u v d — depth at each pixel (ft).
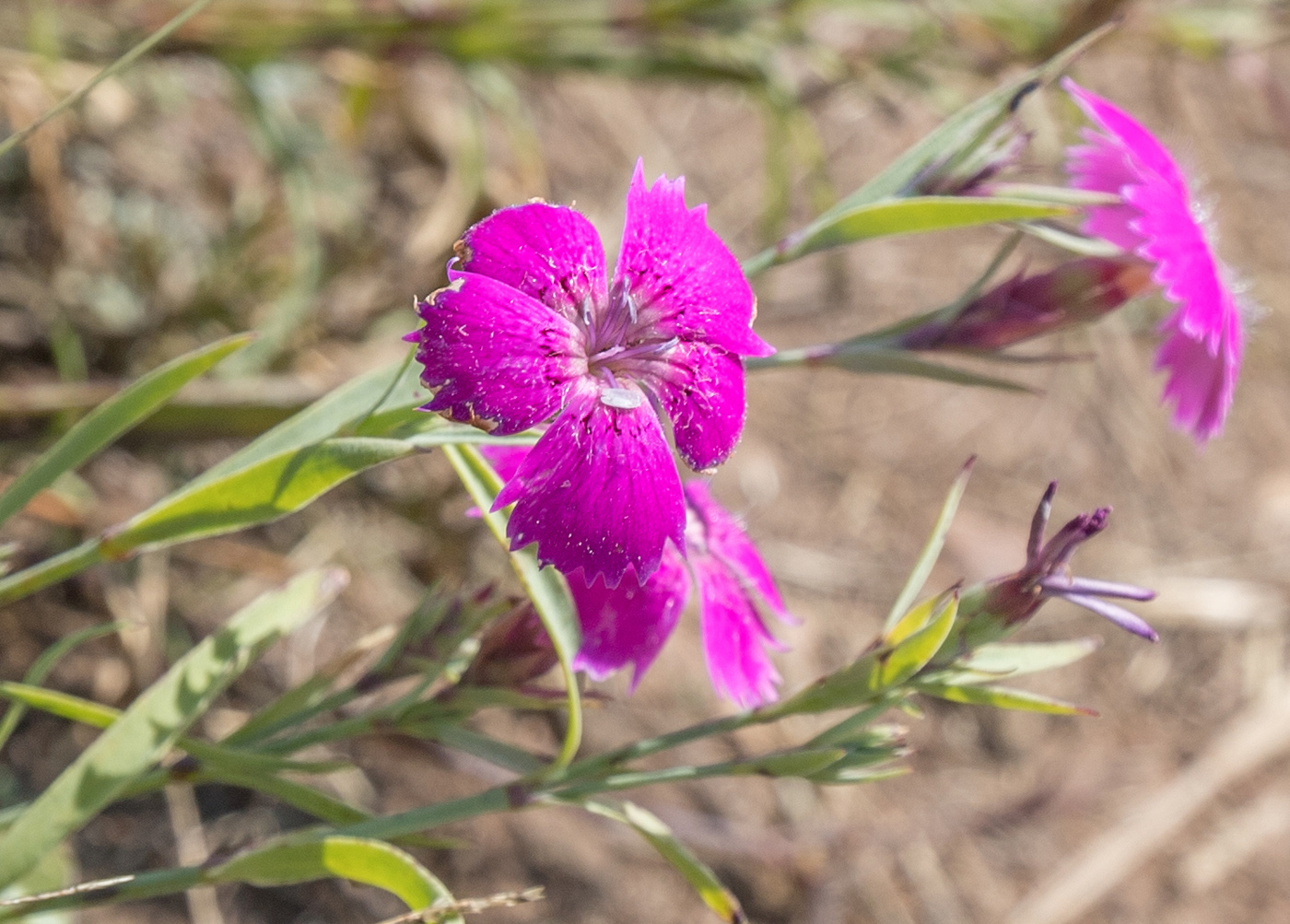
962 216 0.63
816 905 1.01
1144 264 0.66
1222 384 0.66
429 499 1.00
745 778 1.04
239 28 0.95
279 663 0.95
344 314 1.07
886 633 0.61
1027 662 0.62
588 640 0.62
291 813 0.91
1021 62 1.02
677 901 0.98
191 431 0.86
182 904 0.86
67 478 0.89
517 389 0.55
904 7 1.05
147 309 1.01
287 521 1.00
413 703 0.63
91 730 0.88
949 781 1.10
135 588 0.90
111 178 1.06
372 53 1.01
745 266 0.65
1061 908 1.06
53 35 0.89
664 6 1.00
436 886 0.58
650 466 0.57
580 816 0.98
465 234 0.56
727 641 0.64
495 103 1.01
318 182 1.11
